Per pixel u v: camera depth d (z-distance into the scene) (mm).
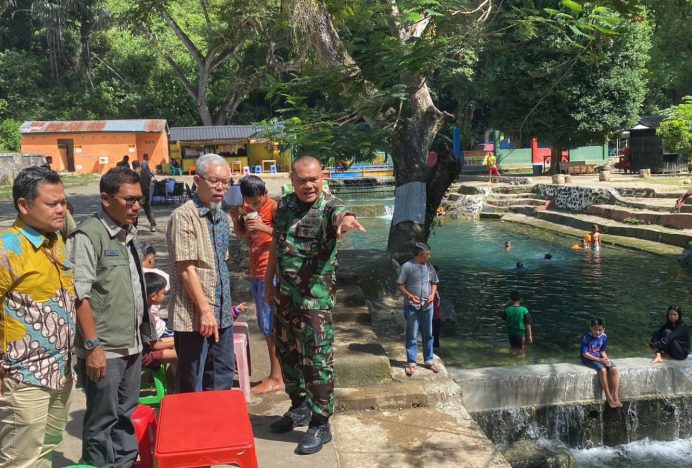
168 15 37750
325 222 4414
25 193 3199
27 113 42875
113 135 33312
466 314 11312
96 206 20500
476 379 7473
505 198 25953
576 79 27469
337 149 8969
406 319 6645
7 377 3203
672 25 30656
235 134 36938
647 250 16188
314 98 35844
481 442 5297
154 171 34344
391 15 10672
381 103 9328
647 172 27016
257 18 25922
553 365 7984
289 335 4766
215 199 4441
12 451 3268
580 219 20656
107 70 46594
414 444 5254
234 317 5902
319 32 10797
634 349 9234
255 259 5594
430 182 11211
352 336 7121
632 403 7766
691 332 10016
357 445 5230
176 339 4531
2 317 3176
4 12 46000
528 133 29578
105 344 3818
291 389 4938
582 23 8250
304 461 4453
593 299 12047
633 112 28031
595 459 7441
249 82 34125
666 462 7352
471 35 8961
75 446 4641
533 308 11594
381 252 10055
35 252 3232
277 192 26266
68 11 43531
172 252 4367
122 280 3875
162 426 3412
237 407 3637
